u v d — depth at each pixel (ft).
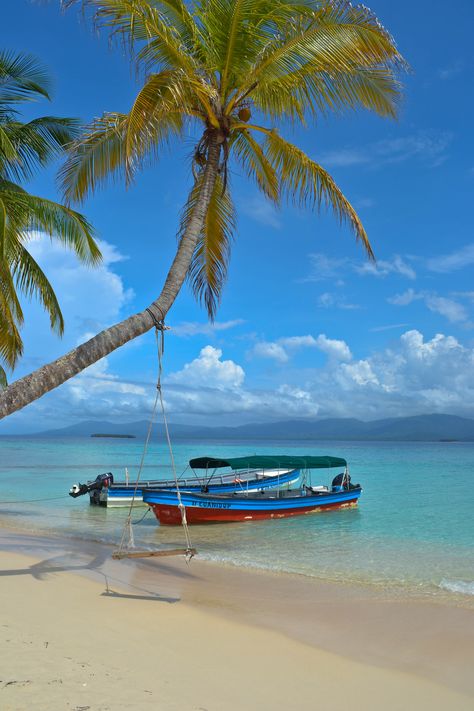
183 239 37.22
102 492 77.36
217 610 28.68
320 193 40.45
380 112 40.52
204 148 40.24
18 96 49.88
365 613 29.32
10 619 24.27
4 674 17.95
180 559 43.21
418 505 80.94
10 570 34.99
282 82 37.91
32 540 48.98
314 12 34.30
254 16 36.52
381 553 47.75
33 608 26.37
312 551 48.62
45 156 52.44
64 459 204.13
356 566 42.27
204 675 19.54
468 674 21.29
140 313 33.71
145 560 41.96
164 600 29.96
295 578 37.78
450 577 38.63
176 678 18.97
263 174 47.09
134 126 32.78
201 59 39.93
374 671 21.31
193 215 37.91
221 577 37.37
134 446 417.28
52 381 29.04
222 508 64.18
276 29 36.94
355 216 39.50
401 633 26.09
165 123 40.63
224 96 39.22
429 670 21.63
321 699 18.35
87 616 25.67
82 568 37.37
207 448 382.01
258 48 37.58
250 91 38.88
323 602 31.45
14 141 50.31
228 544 52.06
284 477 96.27
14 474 131.23
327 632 25.99
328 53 35.63
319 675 20.56
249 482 87.61
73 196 42.47
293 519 67.92
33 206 47.24
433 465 188.34
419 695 19.22
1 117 50.26
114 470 146.72
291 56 36.55
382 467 176.96
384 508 77.87
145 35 35.73
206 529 60.75
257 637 24.53
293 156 40.52
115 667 19.42
